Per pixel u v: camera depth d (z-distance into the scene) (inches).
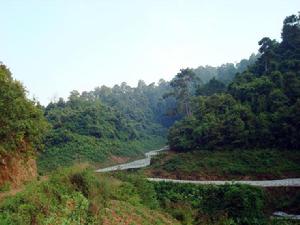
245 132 1966.0
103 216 609.0
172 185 1354.6
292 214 1230.3
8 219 417.1
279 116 1924.2
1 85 663.1
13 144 698.2
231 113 2153.1
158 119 5182.1
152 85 6289.4
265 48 2795.3
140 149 3526.1
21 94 769.6
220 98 2365.9
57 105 3804.1
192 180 1745.8
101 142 3095.5
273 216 1192.8
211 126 2155.5
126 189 869.8
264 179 1606.8
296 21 2842.0
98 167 2628.0
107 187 706.8
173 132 2500.0
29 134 776.3
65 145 2775.6
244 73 2635.3
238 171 1699.1
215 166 1814.7
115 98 5349.4
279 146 1870.1
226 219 1000.9
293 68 2397.9
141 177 1044.5
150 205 926.4
